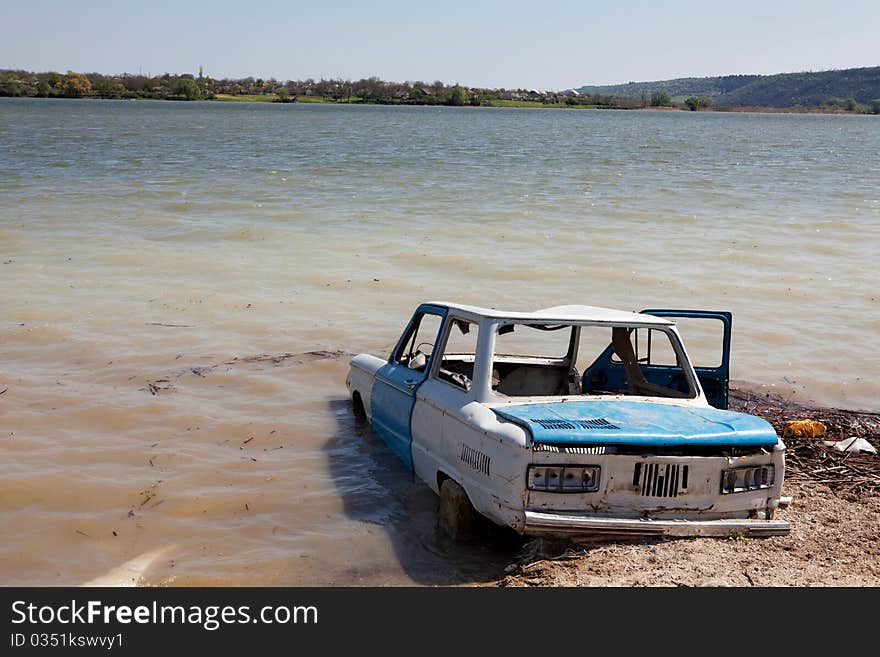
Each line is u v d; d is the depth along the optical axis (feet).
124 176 102.78
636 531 17.80
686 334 39.86
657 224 71.61
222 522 21.68
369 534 21.09
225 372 33.53
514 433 18.17
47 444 26.09
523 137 253.44
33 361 34.12
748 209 83.20
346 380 30.17
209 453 25.99
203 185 94.38
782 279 51.11
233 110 541.75
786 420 29.32
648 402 20.75
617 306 43.96
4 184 91.20
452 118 467.93
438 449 21.62
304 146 176.86
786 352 37.50
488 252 57.47
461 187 97.55
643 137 279.69
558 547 19.01
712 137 296.71
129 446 26.25
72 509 22.08
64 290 45.47
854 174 134.21
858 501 22.12
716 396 24.77
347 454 26.21
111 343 36.76
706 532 18.22
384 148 176.24
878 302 46.16
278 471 24.80
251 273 50.57
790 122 602.03
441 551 20.25
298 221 69.82
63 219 68.39
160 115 390.83
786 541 19.24
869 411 30.71
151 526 21.36
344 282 48.65
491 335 21.15
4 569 19.27
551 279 49.90
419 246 59.31
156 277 49.16
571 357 26.02
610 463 17.92
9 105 561.84
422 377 23.71
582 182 107.86
